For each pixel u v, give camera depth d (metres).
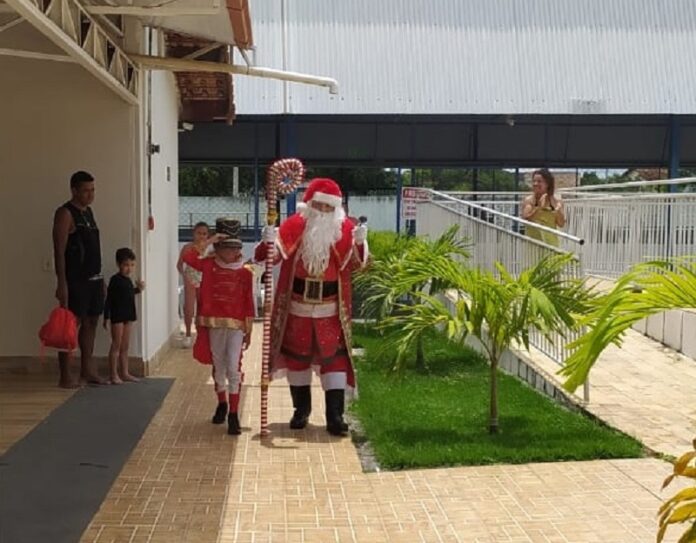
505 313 7.00
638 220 11.88
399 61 19.84
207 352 7.54
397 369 7.69
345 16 20.42
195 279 11.57
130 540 4.91
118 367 9.33
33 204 9.38
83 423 7.50
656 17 21.12
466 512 5.43
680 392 8.53
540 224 9.98
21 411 7.89
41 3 5.93
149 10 7.19
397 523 5.25
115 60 8.45
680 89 19.75
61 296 8.55
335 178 19.98
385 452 6.60
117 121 9.39
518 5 21.09
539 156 20.22
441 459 6.43
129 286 9.13
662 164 20.39
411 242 11.67
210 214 19.67
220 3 7.22
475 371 10.15
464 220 12.55
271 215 7.43
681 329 10.26
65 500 5.55
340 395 7.45
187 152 19.59
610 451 6.61
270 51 19.64
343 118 19.53
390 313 10.53
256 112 18.70
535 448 6.67
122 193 9.44
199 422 7.68
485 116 19.64
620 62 20.17
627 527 5.17
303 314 7.50
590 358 3.68
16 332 9.45
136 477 6.07
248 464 6.45
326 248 7.44
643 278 3.70
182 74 12.55
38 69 9.30
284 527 5.17
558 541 4.96
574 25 20.84
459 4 21.00
